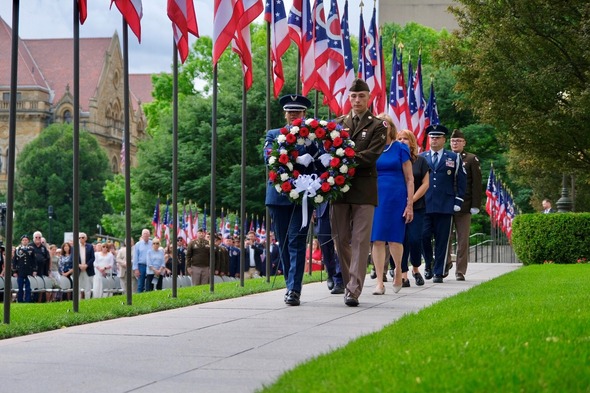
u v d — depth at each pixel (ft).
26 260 85.61
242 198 55.26
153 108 232.73
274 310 36.17
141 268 89.76
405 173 42.80
